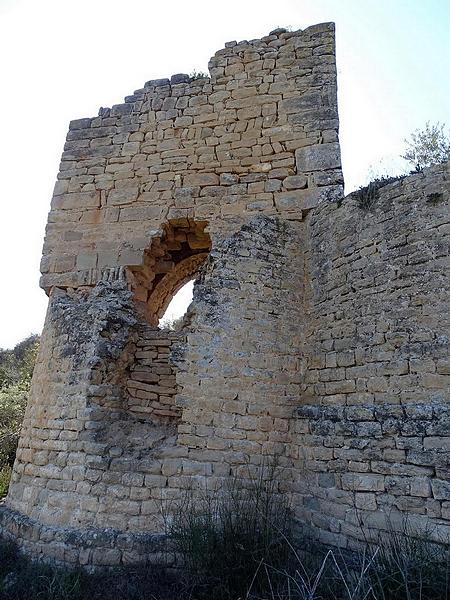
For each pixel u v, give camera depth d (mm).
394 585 3879
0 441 14820
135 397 7152
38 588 5035
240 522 5113
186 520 5457
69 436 6383
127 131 9008
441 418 4734
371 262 6117
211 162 8328
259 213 7738
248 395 6418
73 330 7172
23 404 17984
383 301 5812
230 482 5930
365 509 5047
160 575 5160
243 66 8812
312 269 7152
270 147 8125
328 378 6219
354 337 6031
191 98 8883
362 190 6621
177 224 8336
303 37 8672
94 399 6500
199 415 6227
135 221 8312
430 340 5203
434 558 4125
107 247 8266
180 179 8375
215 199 8078
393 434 5062
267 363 6645
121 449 6160
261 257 7129
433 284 5355
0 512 6633
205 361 6449
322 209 7238
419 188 5848
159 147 8703
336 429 5660
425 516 4555
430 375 5086
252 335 6703
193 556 4840
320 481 5676
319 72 8367
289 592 3889
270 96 8461
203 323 6605
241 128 8398
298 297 7160
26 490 6621
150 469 5941
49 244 8555
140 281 8477
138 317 7781
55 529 5770
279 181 7887
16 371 26547
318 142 7918
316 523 5527
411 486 4742
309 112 8141
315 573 4566
